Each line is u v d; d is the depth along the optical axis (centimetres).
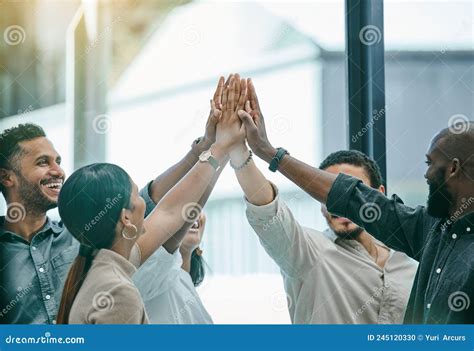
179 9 452
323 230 371
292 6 449
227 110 363
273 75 443
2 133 362
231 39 452
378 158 414
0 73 427
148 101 439
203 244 398
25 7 434
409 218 337
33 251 343
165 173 372
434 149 347
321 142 434
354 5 424
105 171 334
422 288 327
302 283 341
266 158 353
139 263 331
